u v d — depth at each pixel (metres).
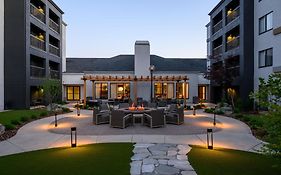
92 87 31.22
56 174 6.11
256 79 21.52
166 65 36.84
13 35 22.23
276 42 18.81
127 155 7.70
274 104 5.19
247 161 7.20
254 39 21.89
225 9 27.11
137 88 30.41
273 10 19.16
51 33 29.31
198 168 6.51
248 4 22.03
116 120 13.50
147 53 30.36
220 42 31.73
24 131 12.38
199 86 34.50
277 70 18.20
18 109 22.11
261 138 10.61
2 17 21.98
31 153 8.27
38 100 26.08
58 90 24.42
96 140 10.28
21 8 22.23
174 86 31.09
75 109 23.86
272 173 6.22
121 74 31.34
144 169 6.41
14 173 6.24
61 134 11.63
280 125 5.19
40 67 26.52
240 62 22.64
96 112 14.81
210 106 26.55
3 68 22.06
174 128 13.32
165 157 7.50
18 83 22.23
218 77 22.42
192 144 9.53
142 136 11.05
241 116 16.64
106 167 6.55
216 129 12.92
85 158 7.40
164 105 22.30
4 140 10.34
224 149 8.80
